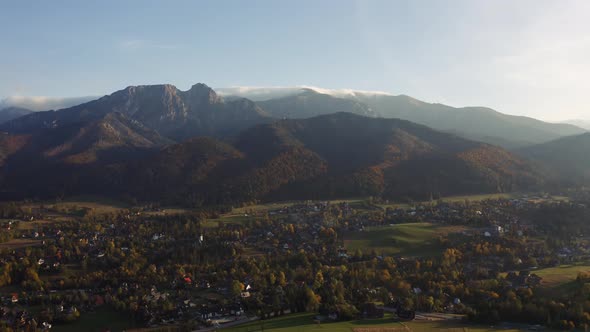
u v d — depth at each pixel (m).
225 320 183.75
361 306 188.00
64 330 178.50
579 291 187.12
